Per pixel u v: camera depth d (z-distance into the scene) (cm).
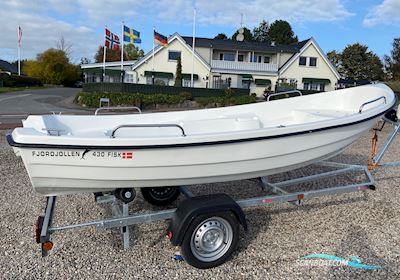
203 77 3020
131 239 330
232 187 476
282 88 2998
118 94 2038
